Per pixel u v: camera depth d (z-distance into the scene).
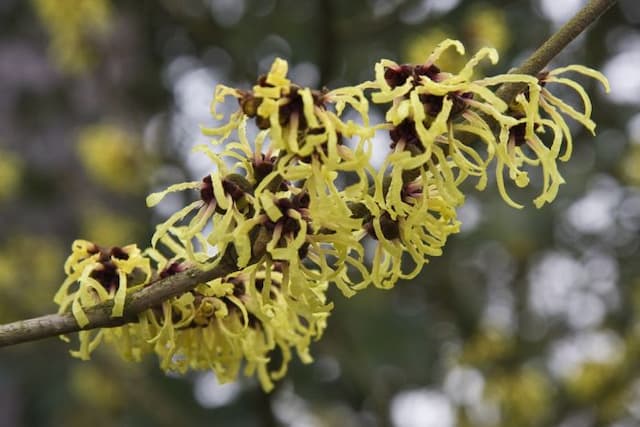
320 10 2.65
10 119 3.89
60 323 1.16
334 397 3.23
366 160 1.02
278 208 1.09
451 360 3.38
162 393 3.19
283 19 3.30
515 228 3.05
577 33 1.12
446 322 3.46
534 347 3.37
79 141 3.73
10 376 3.30
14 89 3.88
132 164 3.54
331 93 1.04
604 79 1.12
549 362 3.54
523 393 3.39
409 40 3.04
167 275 1.21
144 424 3.20
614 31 3.18
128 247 1.22
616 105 3.27
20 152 3.87
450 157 1.12
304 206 1.10
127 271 1.19
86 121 3.91
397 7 2.84
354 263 1.12
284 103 1.02
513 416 3.39
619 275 3.44
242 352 1.32
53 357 3.34
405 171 1.09
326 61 2.72
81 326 1.16
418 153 1.06
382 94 1.03
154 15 3.37
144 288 1.18
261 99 1.04
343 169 1.02
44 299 3.56
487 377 3.38
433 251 1.11
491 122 1.11
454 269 3.37
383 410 3.07
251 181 1.11
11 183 3.83
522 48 3.14
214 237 1.07
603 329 3.49
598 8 1.12
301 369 3.15
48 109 3.90
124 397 3.27
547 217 3.14
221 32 3.18
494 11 2.91
